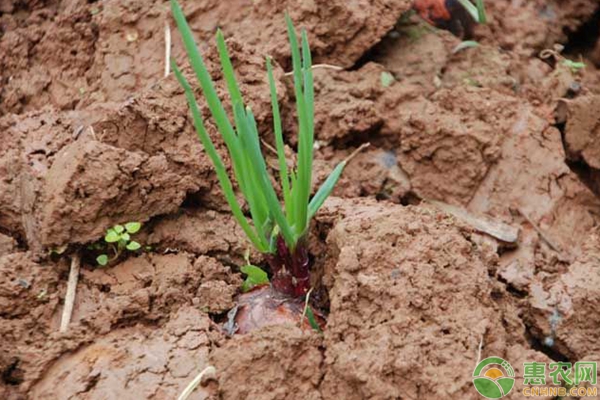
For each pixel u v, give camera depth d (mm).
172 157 1242
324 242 1231
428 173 1300
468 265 1160
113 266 1213
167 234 1227
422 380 1102
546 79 1384
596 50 1452
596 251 1231
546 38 1427
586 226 1276
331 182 1162
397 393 1100
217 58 1299
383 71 1354
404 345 1116
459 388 1101
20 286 1174
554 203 1278
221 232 1235
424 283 1144
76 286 1198
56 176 1207
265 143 1285
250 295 1188
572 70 1386
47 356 1140
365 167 1315
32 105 1376
